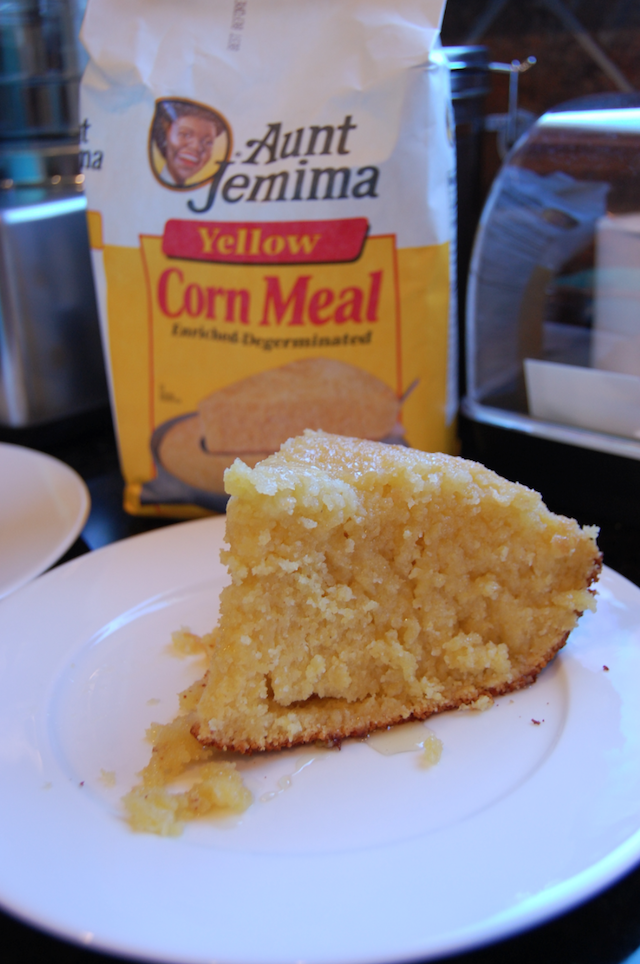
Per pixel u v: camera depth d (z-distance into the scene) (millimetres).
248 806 307
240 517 333
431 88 393
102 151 423
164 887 278
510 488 352
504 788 308
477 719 336
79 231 544
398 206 402
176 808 304
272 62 398
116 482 524
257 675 337
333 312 416
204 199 412
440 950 255
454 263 430
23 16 551
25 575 403
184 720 335
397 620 353
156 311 431
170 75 406
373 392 426
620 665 344
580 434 430
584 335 432
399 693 349
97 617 381
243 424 437
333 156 397
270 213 406
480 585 353
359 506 343
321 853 290
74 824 297
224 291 419
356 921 267
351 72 392
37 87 563
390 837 295
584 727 321
